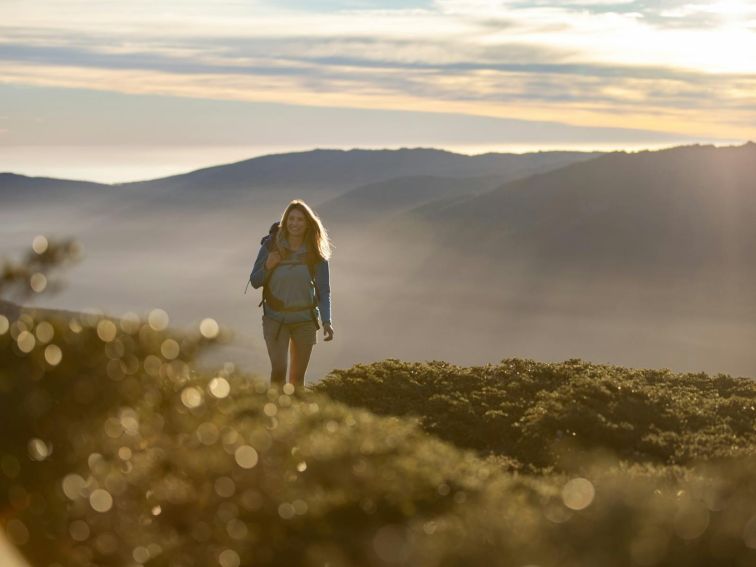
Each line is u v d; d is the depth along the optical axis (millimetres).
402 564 5543
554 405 12719
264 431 7008
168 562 5906
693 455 11117
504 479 8125
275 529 6289
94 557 5691
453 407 13445
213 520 6082
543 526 6125
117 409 5906
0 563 5270
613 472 9078
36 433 5660
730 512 6391
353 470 7176
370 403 14055
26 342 5645
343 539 6250
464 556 5570
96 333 5938
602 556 5629
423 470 7535
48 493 5652
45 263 5816
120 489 5746
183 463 6207
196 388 6719
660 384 15609
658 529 5977
